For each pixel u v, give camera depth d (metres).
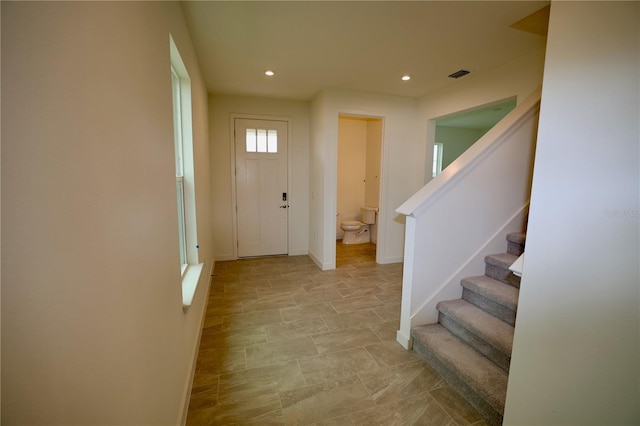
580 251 0.94
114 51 0.70
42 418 0.45
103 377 0.62
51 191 0.47
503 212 2.34
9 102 0.40
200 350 2.15
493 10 1.91
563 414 1.02
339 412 1.60
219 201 4.31
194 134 2.24
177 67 1.88
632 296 0.81
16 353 0.41
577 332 0.96
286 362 2.02
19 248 0.41
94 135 0.60
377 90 3.77
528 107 2.29
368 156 5.93
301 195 4.67
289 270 4.02
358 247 5.47
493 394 1.51
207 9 1.87
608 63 0.85
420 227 2.08
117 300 0.69
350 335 2.38
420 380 1.86
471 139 6.68
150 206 0.99
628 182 0.81
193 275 2.10
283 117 4.40
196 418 1.54
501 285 2.08
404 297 2.21
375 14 1.96
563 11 0.97
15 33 0.41
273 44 2.41
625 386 0.84
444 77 3.23
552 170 1.03
